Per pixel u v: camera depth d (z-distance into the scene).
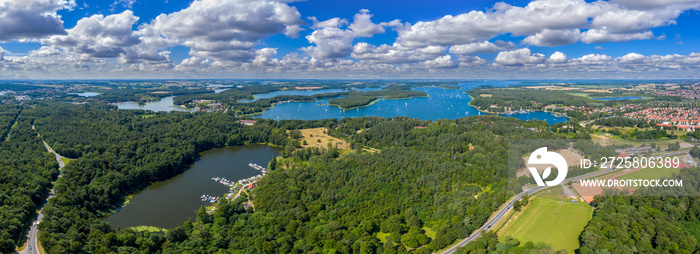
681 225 190.62
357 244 195.25
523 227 196.00
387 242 191.38
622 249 163.75
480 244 178.25
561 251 166.38
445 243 188.75
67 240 198.12
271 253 194.62
